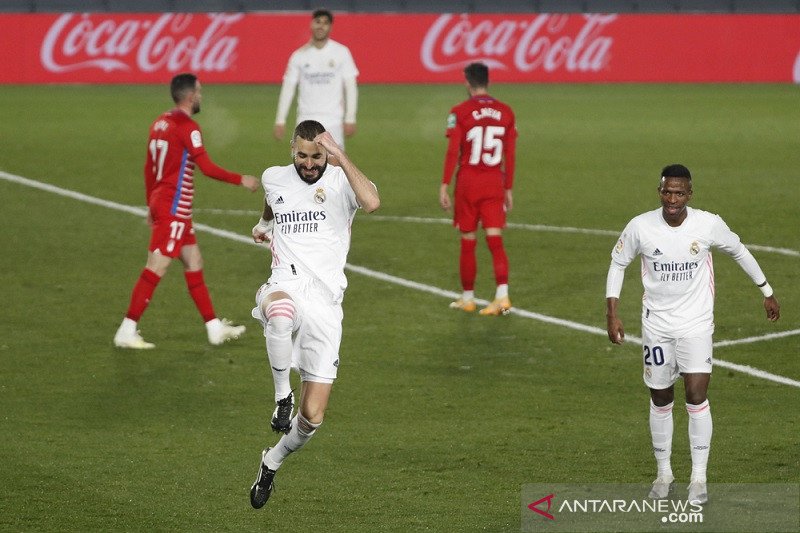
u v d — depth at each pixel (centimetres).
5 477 2297
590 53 10194
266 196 2214
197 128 3131
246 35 9888
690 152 6888
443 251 4444
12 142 6856
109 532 2047
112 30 9688
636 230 2209
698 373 2183
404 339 3334
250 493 2125
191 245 3244
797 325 3469
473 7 11194
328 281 2178
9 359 3108
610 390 2897
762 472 2338
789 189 5734
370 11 11194
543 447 2492
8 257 4269
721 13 11125
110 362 3097
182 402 2791
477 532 2058
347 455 2447
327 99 4391
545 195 5591
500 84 10100
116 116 7975
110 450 2462
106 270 4106
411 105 8900
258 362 3120
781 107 8800
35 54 9650
